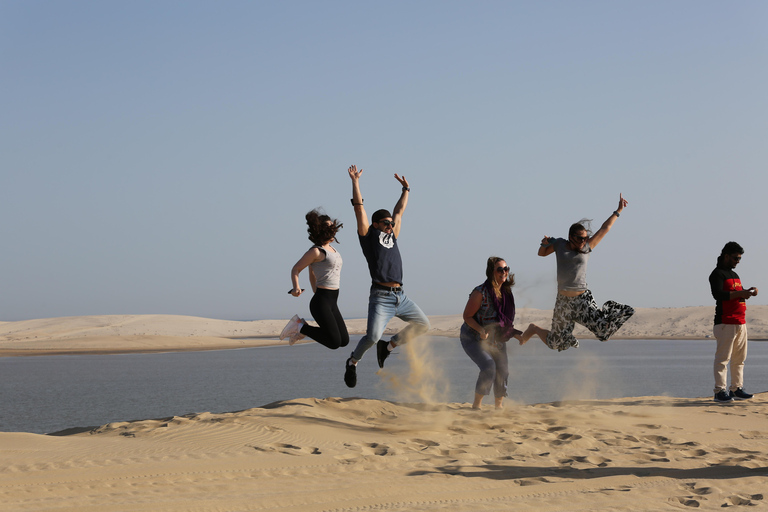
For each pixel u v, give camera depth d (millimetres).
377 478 4848
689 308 110500
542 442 6305
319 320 7145
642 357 46906
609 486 4652
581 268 7770
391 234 7395
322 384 28828
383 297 7254
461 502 4230
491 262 8242
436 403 8898
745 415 8109
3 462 5219
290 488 4566
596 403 9312
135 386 29469
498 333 8320
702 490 4473
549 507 4098
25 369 44031
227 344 88188
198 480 4785
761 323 90500
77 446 5918
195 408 20641
